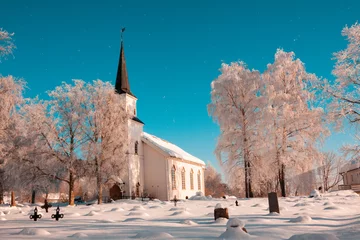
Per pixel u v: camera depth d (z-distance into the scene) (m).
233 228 10.59
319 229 12.61
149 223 15.80
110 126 41.12
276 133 42.06
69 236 11.30
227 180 46.16
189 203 36.19
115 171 41.16
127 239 10.46
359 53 30.59
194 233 11.53
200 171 73.56
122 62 61.28
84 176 40.47
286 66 44.72
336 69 31.52
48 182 41.81
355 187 54.69
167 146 67.56
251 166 44.19
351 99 31.92
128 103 58.06
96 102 41.50
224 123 45.69
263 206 28.02
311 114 41.78
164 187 55.25
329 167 73.12
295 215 18.73
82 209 30.45
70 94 40.94
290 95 43.22
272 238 10.38
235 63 49.12
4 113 32.16
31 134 39.56
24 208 34.88
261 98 44.84
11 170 40.62
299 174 43.28
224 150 45.78
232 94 46.75
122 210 27.06
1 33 22.94
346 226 13.07
